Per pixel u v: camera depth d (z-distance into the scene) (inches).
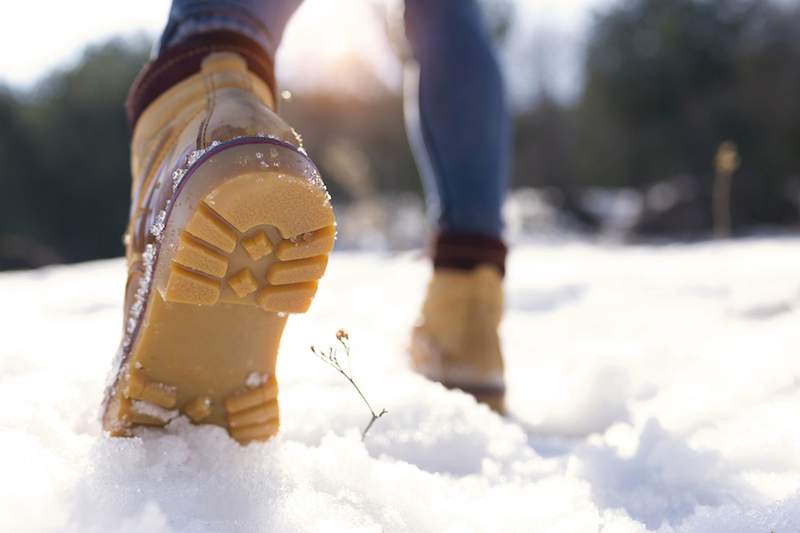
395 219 400.2
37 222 722.2
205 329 38.3
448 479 40.9
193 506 32.6
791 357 63.3
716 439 45.6
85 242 733.3
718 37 685.3
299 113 593.9
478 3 70.7
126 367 39.0
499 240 66.2
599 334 98.9
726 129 666.2
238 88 43.7
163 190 39.1
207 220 35.3
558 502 36.9
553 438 56.5
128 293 41.8
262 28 47.9
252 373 40.4
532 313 120.4
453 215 65.7
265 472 36.5
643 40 712.4
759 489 38.6
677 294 128.3
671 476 40.2
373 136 608.7
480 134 65.5
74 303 118.4
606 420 59.9
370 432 46.4
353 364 60.4
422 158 70.0
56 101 733.3
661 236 608.1
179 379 39.2
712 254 199.0
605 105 729.6
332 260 217.2
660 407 56.9
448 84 65.7
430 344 63.9
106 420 39.6
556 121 794.8
